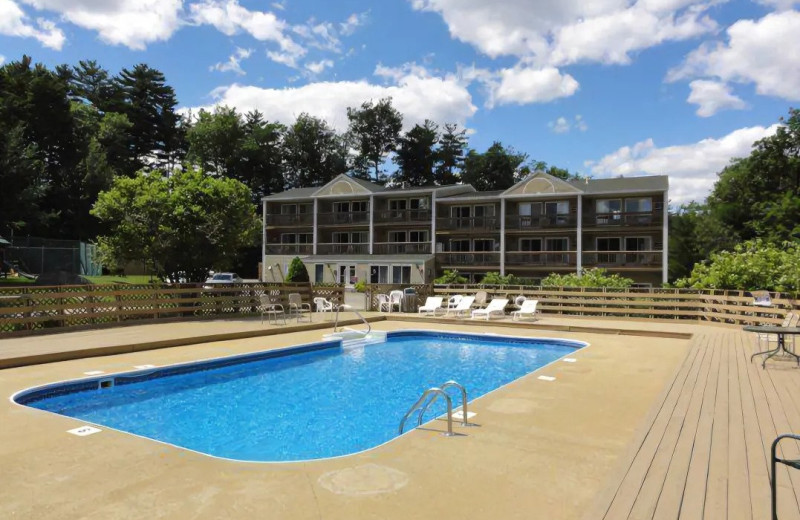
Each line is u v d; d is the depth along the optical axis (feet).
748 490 11.78
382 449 15.29
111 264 69.62
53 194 147.33
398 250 129.90
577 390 23.93
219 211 69.31
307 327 49.37
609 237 111.14
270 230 149.89
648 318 56.65
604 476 13.25
